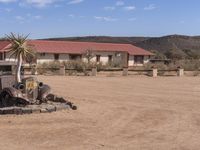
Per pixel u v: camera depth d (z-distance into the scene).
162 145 11.02
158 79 36.50
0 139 11.29
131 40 153.25
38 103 16.59
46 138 11.52
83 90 25.12
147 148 10.67
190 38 158.38
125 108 17.14
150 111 16.50
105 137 11.78
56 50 65.56
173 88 27.73
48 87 17.16
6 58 54.62
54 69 44.09
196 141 11.52
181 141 11.48
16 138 11.43
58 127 12.91
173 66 52.50
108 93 23.50
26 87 16.31
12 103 15.87
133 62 72.62
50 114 14.94
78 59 65.38
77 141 11.26
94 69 41.44
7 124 13.14
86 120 14.14
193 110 16.95
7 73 17.09
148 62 70.69
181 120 14.58
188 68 51.94
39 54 63.56
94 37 141.75
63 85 28.56
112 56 71.19
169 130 12.88
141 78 37.75
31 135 11.80
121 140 11.48
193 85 30.55
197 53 95.25
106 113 15.68
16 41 18.25
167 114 15.80
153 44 148.88
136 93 23.84
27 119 13.94
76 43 70.50
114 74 42.88
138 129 12.94
